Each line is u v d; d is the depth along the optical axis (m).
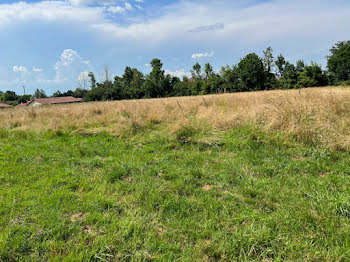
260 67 55.16
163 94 63.44
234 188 3.34
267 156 4.54
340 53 47.47
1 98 101.94
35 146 6.11
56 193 3.24
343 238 2.20
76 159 4.86
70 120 9.34
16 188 3.42
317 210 2.62
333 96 6.85
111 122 8.80
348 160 3.96
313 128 5.02
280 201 2.88
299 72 52.03
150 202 2.97
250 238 2.17
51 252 2.09
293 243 2.13
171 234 2.37
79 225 2.48
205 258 2.05
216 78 59.75
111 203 2.94
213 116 7.21
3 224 2.51
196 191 3.28
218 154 4.89
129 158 4.83
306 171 3.75
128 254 2.07
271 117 6.01
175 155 4.94
